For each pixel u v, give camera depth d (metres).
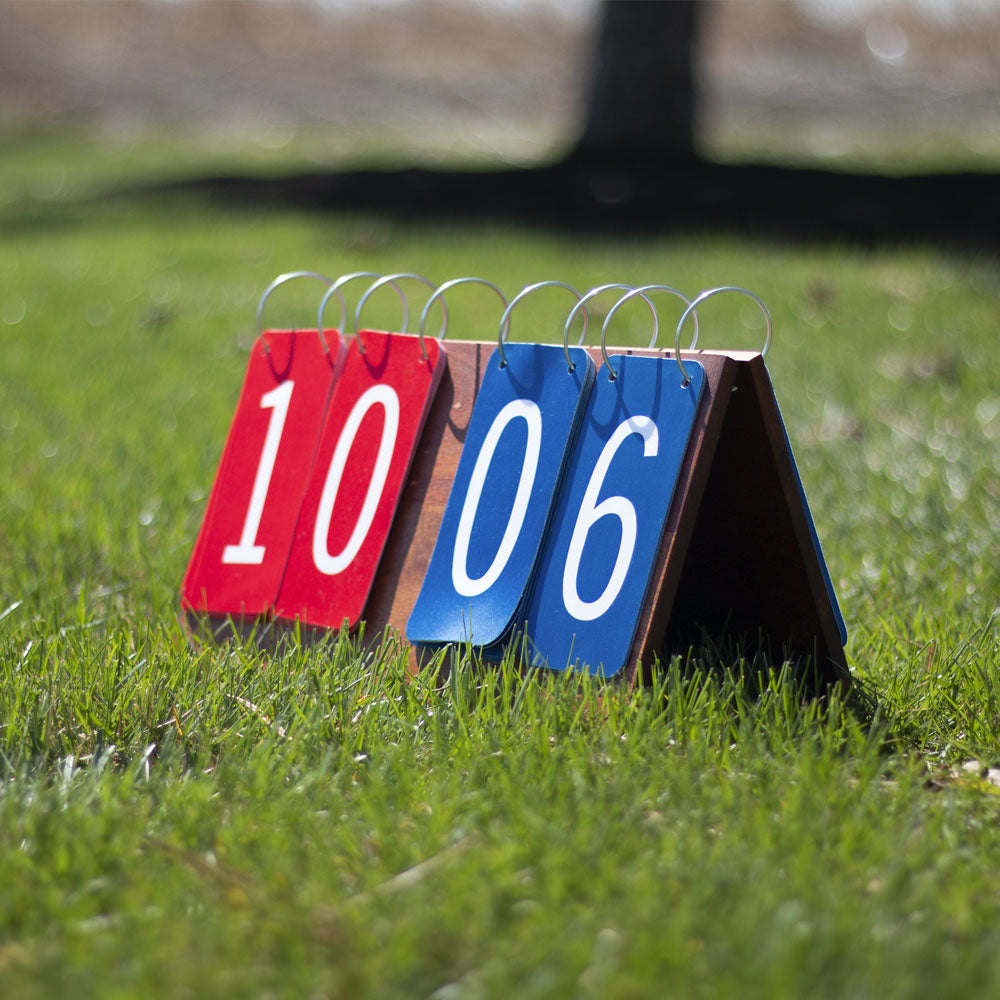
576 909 1.88
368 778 2.36
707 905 1.89
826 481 4.62
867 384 6.16
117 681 2.76
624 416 2.79
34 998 1.69
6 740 2.50
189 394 6.07
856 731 2.51
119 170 17.36
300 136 22.52
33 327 7.81
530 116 26.06
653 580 2.65
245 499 3.32
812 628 2.86
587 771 2.32
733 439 2.75
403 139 21.95
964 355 6.69
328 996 1.71
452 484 3.00
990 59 31.75
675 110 13.53
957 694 2.77
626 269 9.16
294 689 2.70
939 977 1.71
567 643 2.71
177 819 2.16
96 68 29.66
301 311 8.07
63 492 4.44
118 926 1.87
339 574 3.05
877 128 23.31
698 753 2.38
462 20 34.38
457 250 10.08
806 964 1.74
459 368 3.10
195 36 33.50
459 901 1.88
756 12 32.50
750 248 9.98
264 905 1.90
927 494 4.38
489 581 2.84
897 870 1.97
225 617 3.23
